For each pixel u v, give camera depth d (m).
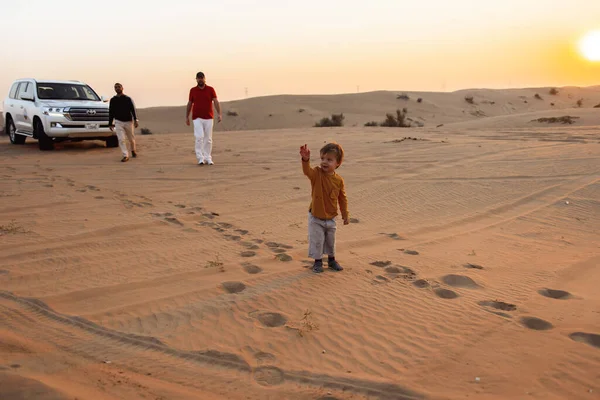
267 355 3.47
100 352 3.43
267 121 80.44
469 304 4.46
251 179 10.97
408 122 75.69
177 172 11.68
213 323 3.97
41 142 15.18
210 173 11.62
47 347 3.45
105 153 14.88
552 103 109.62
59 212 7.60
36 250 5.71
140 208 8.09
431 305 4.42
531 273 5.40
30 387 2.70
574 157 12.79
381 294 4.67
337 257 5.83
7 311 4.07
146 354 3.43
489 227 7.47
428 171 11.78
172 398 2.86
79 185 9.88
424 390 3.01
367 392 3.01
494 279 5.20
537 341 3.70
